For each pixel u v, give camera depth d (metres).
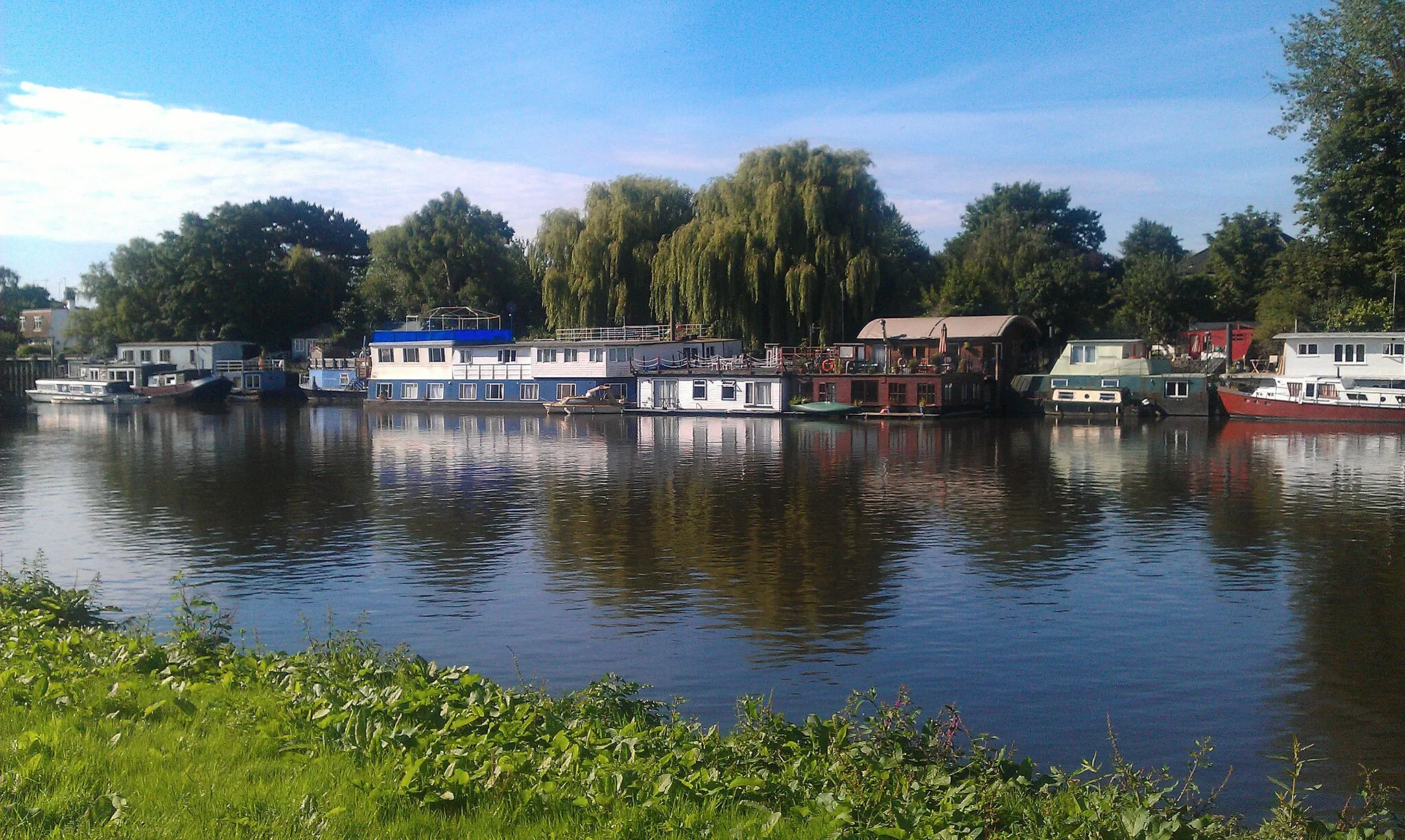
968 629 23.02
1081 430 69.50
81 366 117.69
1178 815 10.78
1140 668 20.44
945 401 79.31
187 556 30.86
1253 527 33.94
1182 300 104.38
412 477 47.75
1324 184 72.75
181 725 12.03
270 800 9.55
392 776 10.25
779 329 91.69
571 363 90.00
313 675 14.93
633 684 15.46
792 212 90.25
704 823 9.65
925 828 9.68
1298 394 72.38
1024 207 137.38
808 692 19.22
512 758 10.45
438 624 23.70
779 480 45.84
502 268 125.19
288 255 139.88
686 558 30.02
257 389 113.00
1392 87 68.19
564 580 27.53
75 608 20.86
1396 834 13.01
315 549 31.66
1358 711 18.12
